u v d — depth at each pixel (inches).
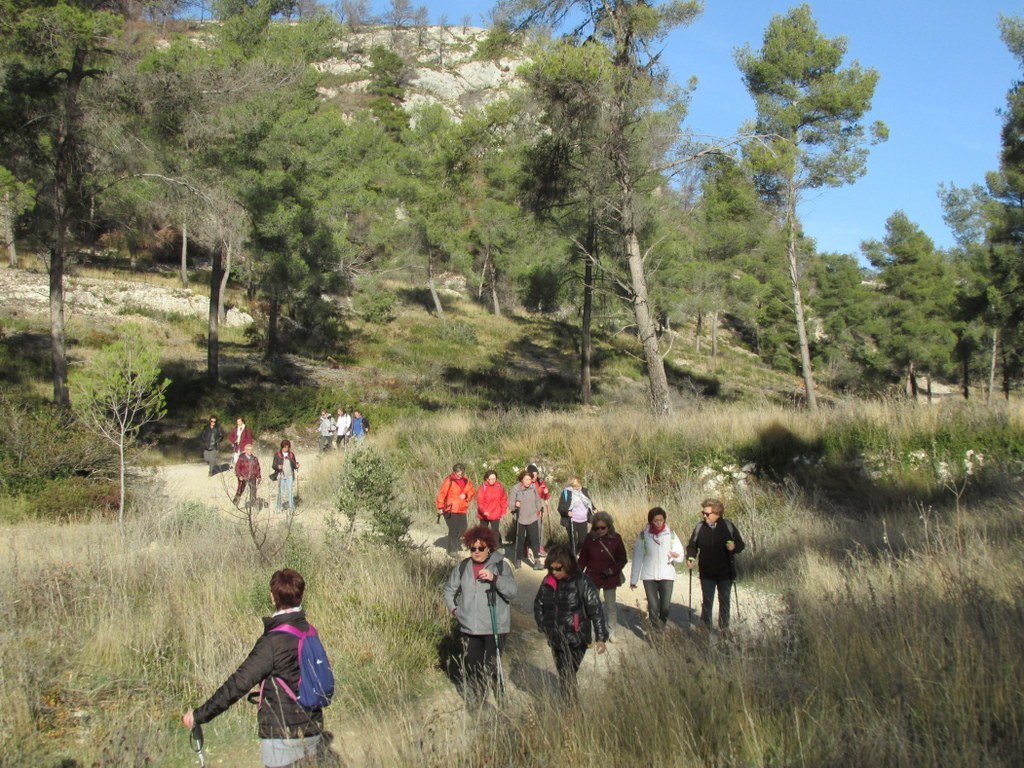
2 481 562.3
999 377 2293.3
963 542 332.2
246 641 269.3
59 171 757.3
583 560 311.6
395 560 362.0
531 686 253.4
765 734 181.9
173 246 1977.1
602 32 768.3
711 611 302.4
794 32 991.6
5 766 189.9
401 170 1753.2
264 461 869.8
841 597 263.0
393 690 253.0
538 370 1642.5
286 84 1022.4
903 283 1860.2
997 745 165.8
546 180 811.4
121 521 437.7
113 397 496.1
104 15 702.5
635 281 805.9
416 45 4372.5
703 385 1676.9
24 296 1425.9
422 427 767.1
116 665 253.0
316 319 1475.1
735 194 1047.6
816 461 588.4
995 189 1132.5
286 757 160.9
